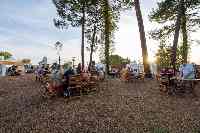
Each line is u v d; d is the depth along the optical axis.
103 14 31.94
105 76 25.41
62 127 10.28
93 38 32.69
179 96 15.13
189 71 15.97
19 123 11.04
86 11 31.98
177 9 27.55
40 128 10.27
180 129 9.74
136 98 14.86
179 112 11.94
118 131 9.71
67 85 15.72
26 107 13.77
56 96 15.91
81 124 10.54
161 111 12.16
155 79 22.11
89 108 12.86
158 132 9.45
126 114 11.76
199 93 15.62
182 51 33.38
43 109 13.08
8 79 27.00
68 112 12.27
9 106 14.26
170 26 30.83
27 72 42.28
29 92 18.20
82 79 16.47
